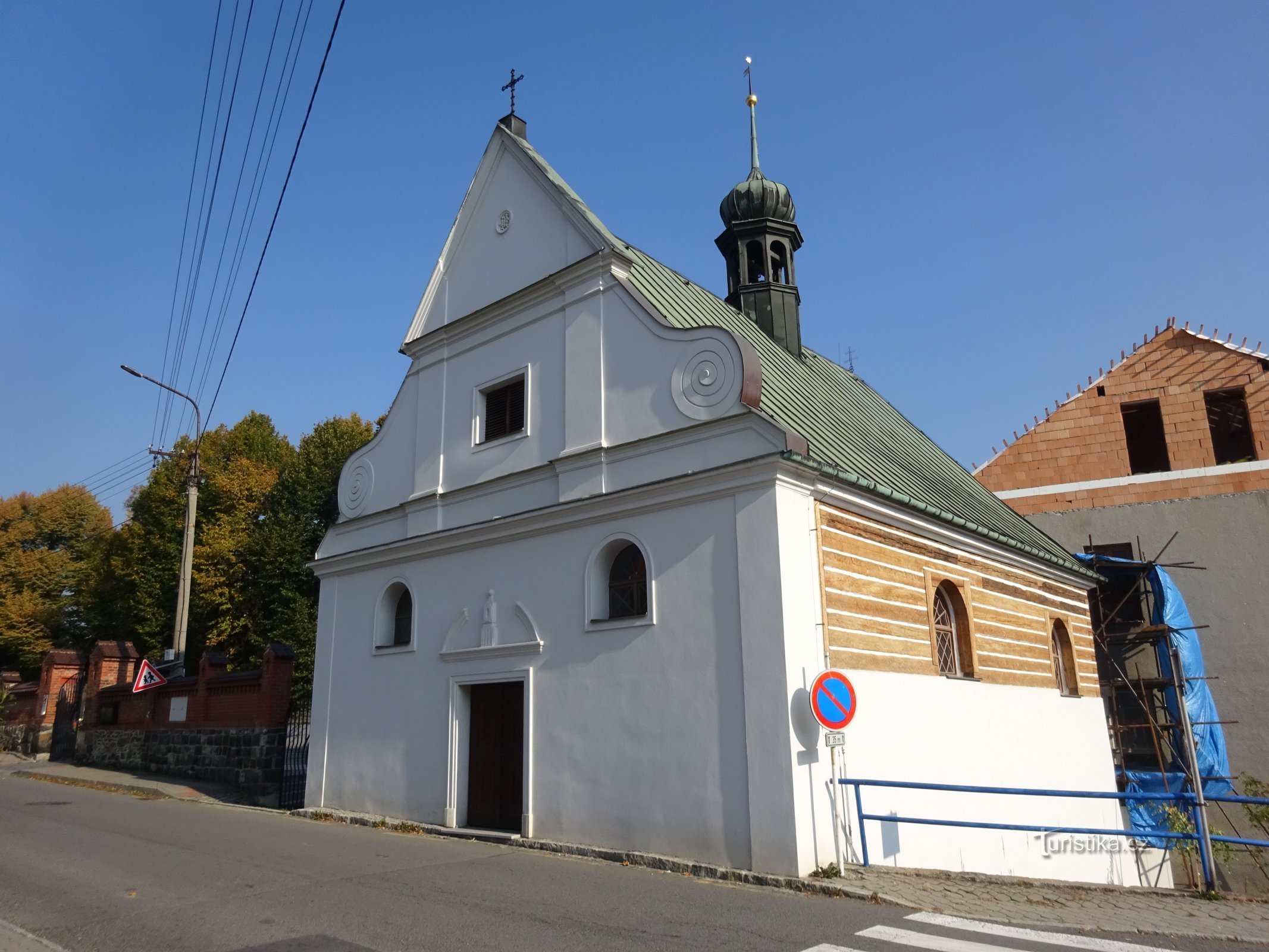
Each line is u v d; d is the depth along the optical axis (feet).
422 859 36.58
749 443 37.83
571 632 42.34
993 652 51.90
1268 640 74.08
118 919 25.64
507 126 55.21
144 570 125.59
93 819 47.55
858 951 22.98
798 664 35.12
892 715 40.73
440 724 47.93
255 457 141.69
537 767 42.27
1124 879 62.08
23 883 30.32
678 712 37.40
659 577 39.34
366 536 56.34
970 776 46.29
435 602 50.16
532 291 49.24
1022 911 28.50
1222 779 67.36
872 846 37.76
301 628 114.21
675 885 32.09
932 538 47.52
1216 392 80.84
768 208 72.84
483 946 23.02
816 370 70.79
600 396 44.55
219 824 46.73
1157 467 90.48
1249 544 76.28
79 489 158.71
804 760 34.14
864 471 44.16
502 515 47.85
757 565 36.17
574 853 38.40
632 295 44.39
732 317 60.75
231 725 67.00
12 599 142.00
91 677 87.10
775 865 33.14
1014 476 84.99
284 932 24.27
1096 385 84.17
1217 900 31.81
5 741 101.14
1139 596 80.12
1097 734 63.46
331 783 53.67
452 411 53.06
